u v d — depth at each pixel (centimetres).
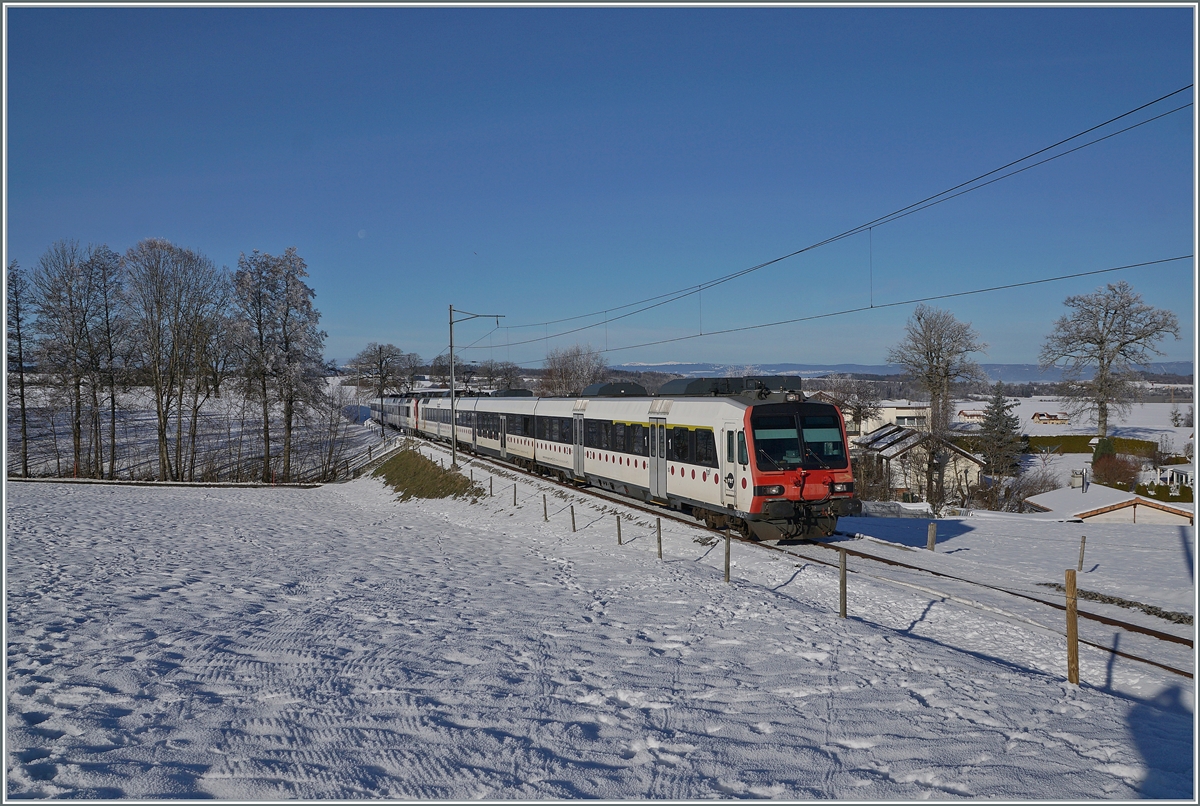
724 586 1285
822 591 1238
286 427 4594
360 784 482
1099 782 504
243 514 2844
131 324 4450
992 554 1714
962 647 940
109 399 4725
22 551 1611
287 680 704
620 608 1106
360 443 6438
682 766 525
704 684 722
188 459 5066
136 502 3081
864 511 2789
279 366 4472
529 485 2897
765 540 1680
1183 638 993
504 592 1259
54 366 4247
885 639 912
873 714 640
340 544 2055
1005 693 708
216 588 1241
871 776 511
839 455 1628
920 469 4366
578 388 8250
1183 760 551
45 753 513
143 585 1243
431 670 750
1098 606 1201
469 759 529
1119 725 627
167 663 753
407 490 3709
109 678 692
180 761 509
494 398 3766
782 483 1573
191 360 4831
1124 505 3017
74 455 4684
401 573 1493
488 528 2472
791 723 616
